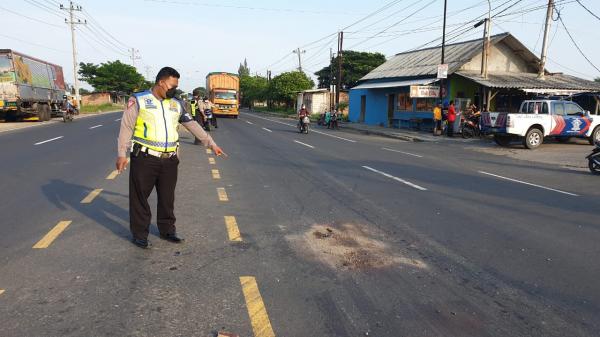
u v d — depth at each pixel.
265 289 3.89
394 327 3.32
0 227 5.43
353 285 4.04
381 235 5.54
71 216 5.93
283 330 3.23
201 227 5.62
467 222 6.25
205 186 8.21
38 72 29.50
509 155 15.55
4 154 11.99
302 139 19.48
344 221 6.13
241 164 11.11
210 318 3.37
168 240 5.09
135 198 4.71
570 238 5.62
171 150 4.77
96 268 4.23
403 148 17.23
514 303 3.78
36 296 3.63
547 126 17.64
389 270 4.41
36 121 28.39
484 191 8.59
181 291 3.80
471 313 3.58
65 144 14.55
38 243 4.87
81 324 3.22
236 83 40.38
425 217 6.47
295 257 4.69
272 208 6.73
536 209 7.16
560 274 4.42
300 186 8.51
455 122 23.16
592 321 3.50
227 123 29.78
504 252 5.03
